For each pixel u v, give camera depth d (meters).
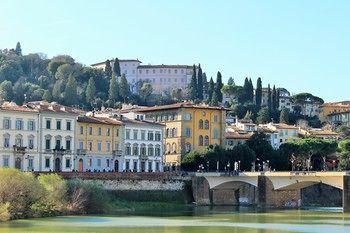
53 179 188.38
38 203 181.62
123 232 142.38
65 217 178.50
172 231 146.75
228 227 157.88
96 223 163.00
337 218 188.00
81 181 198.00
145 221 172.12
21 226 151.62
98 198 199.00
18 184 174.00
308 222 173.75
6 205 166.38
